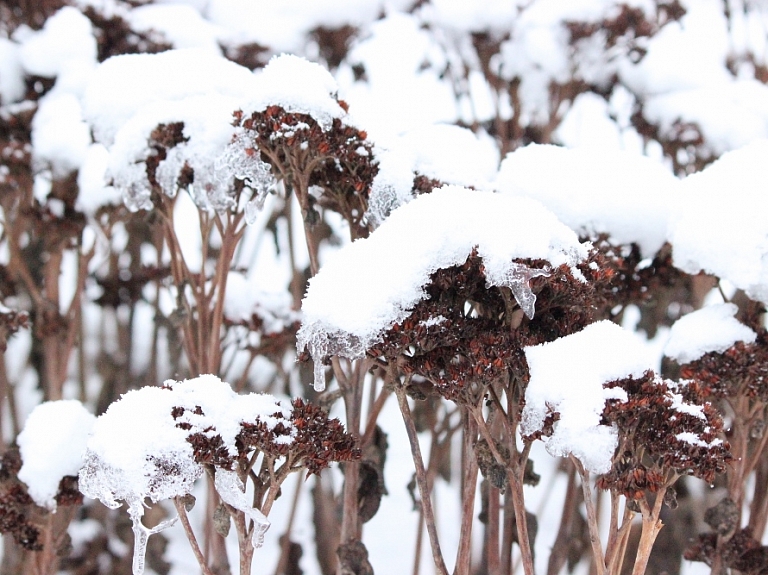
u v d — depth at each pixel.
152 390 1.84
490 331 1.87
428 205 1.85
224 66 2.76
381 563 3.98
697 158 3.57
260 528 1.81
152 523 4.24
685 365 2.33
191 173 2.47
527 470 2.29
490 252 1.75
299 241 4.94
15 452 2.64
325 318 1.75
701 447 1.67
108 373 4.59
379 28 4.80
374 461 2.50
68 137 3.35
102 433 1.75
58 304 3.75
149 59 2.76
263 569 4.02
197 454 1.71
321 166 2.31
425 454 4.91
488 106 5.55
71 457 2.43
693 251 2.28
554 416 1.71
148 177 2.50
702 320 2.34
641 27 3.90
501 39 4.13
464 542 2.02
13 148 3.44
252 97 2.16
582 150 2.63
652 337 3.50
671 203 2.49
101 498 1.78
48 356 3.61
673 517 3.54
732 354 2.21
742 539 2.40
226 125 2.40
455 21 4.11
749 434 2.41
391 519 4.47
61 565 4.17
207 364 2.74
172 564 4.04
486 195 1.89
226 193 2.43
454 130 2.62
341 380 2.41
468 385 1.85
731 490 2.37
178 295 2.69
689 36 4.16
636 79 3.99
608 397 1.68
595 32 3.90
